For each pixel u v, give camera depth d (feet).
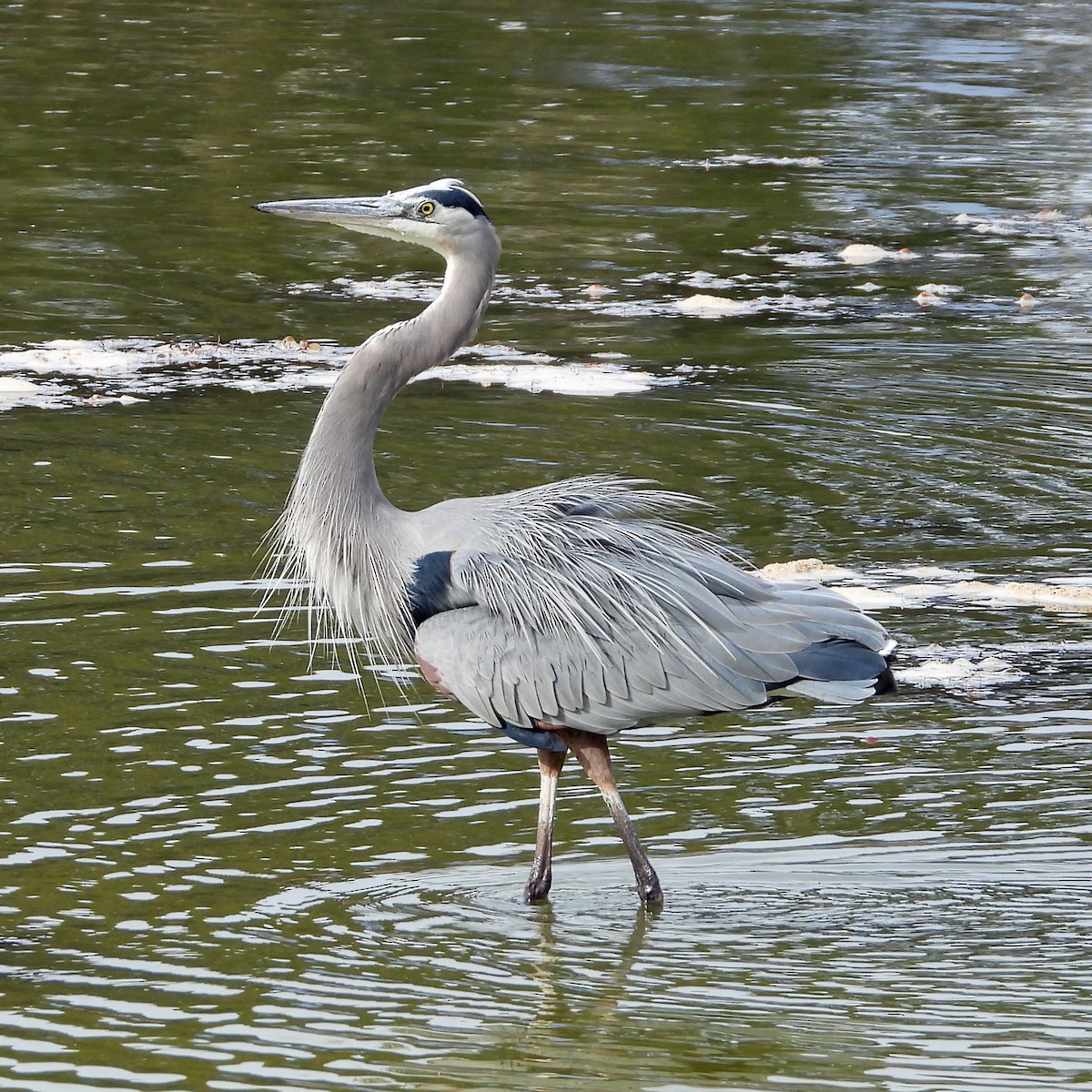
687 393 65.98
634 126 111.65
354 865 33.27
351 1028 27.55
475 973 29.53
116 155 101.09
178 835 34.04
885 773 37.40
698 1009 28.37
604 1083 25.98
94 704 39.50
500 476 56.03
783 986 29.17
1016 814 35.42
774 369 69.41
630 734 39.58
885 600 46.91
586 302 78.23
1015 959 30.17
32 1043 26.71
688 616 32.73
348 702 40.40
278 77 122.21
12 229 86.12
